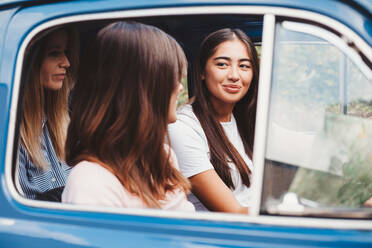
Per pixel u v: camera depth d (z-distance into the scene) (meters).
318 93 1.48
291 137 1.48
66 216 1.42
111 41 1.55
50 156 2.19
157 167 1.65
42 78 2.00
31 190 1.98
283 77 1.44
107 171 1.55
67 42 2.04
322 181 1.46
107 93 1.56
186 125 2.16
